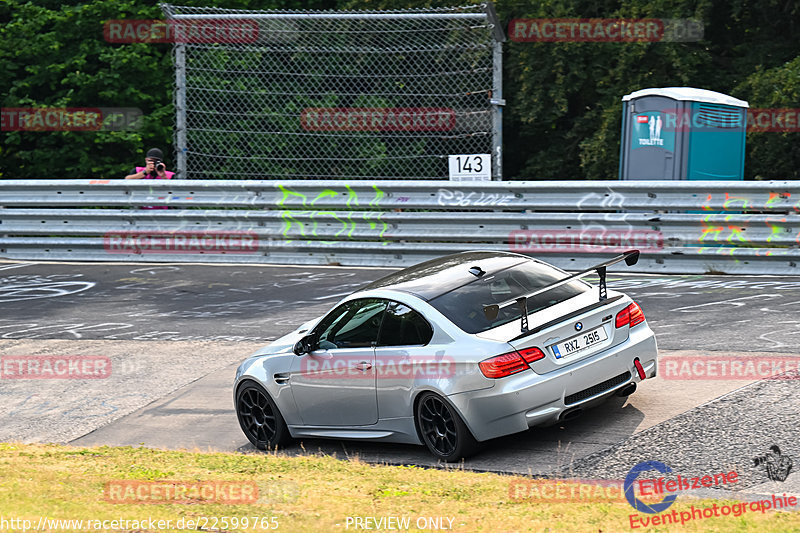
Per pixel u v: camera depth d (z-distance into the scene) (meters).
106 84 50.03
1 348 29.11
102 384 24.98
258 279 36.25
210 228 39.66
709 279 31.48
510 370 16.50
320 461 17.41
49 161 51.22
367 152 43.97
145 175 41.09
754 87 44.59
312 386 19.36
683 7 45.47
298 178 44.97
